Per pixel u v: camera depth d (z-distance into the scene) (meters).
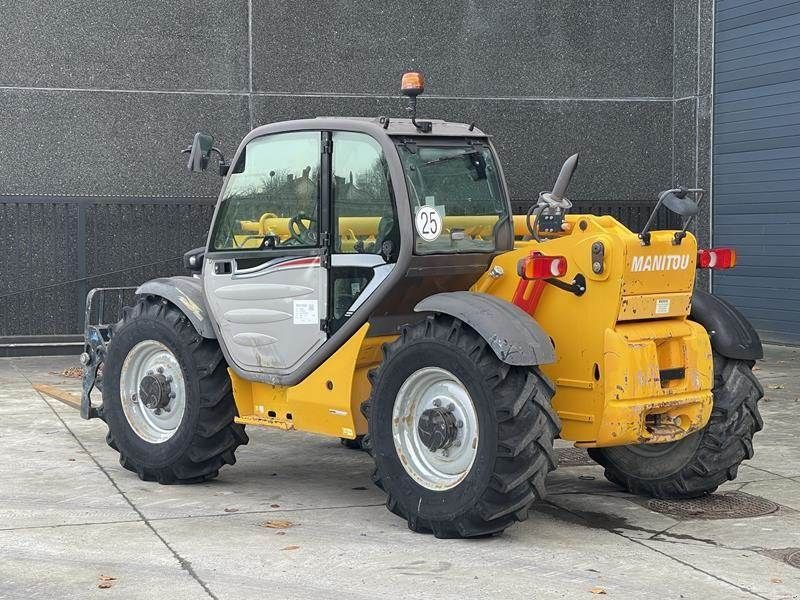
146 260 13.27
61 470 7.09
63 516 6.00
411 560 5.24
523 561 5.24
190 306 6.64
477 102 14.16
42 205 12.96
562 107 14.42
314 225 6.12
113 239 13.17
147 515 6.04
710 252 6.00
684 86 14.55
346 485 6.80
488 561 5.23
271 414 6.46
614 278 5.59
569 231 6.04
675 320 6.00
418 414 5.74
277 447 7.96
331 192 6.05
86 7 13.02
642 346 5.68
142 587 4.84
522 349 5.31
